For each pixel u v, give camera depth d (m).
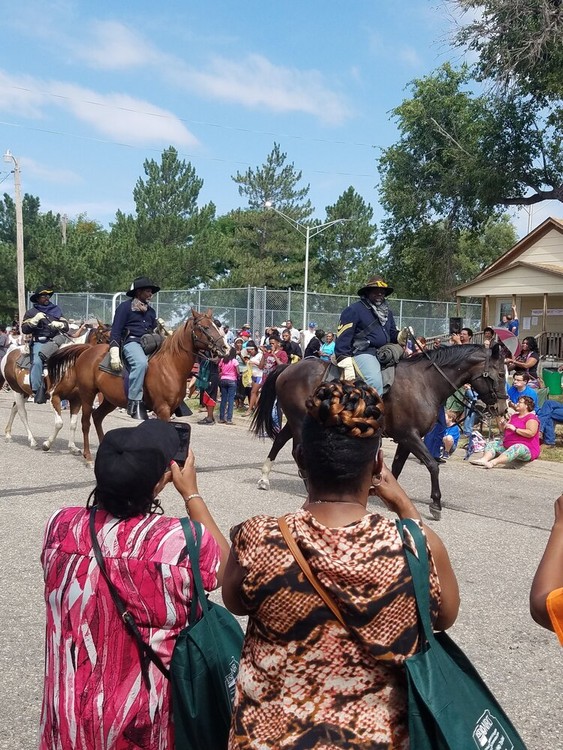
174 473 2.34
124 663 2.02
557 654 4.43
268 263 55.59
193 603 2.03
